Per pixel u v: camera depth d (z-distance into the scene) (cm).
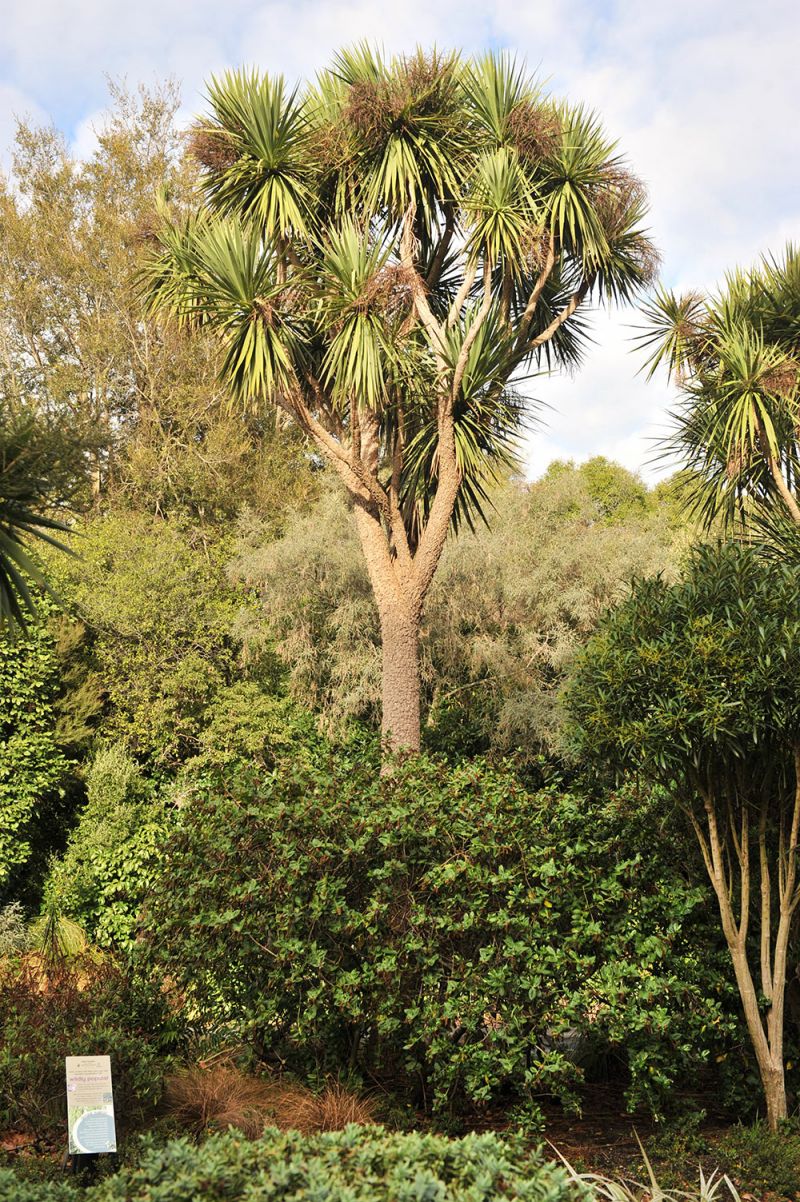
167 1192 251
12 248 1780
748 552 500
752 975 546
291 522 1471
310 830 524
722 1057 516
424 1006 484
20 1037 453
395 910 506
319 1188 242
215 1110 450
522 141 841
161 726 1303
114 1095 431
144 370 1772
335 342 767
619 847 561
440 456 842
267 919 508
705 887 531
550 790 572
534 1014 482
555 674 1296
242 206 850
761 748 476
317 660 1331
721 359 757
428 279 918
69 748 1271
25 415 421
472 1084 465
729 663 448
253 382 773
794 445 766
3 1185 292
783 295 786
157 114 1884
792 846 490
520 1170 274
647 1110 535
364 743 654
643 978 493
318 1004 502
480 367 841
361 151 848
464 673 1320
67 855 1179
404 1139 283
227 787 570
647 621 488
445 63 841
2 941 1000
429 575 852
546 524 1388
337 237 783
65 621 1291
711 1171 443
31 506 441
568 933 516
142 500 1664
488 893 493
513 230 800
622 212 899
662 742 465
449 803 535
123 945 1115
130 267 1709
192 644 1366
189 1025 570
